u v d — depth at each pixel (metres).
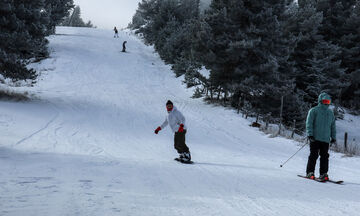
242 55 23.03
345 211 3.67
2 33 18.91
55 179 4.36
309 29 31.61
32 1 20.77
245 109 21.58
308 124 6.29
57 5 50.31
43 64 36.59
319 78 30.84
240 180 5.50
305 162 9.42
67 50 45.31
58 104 19.44
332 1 38.59
